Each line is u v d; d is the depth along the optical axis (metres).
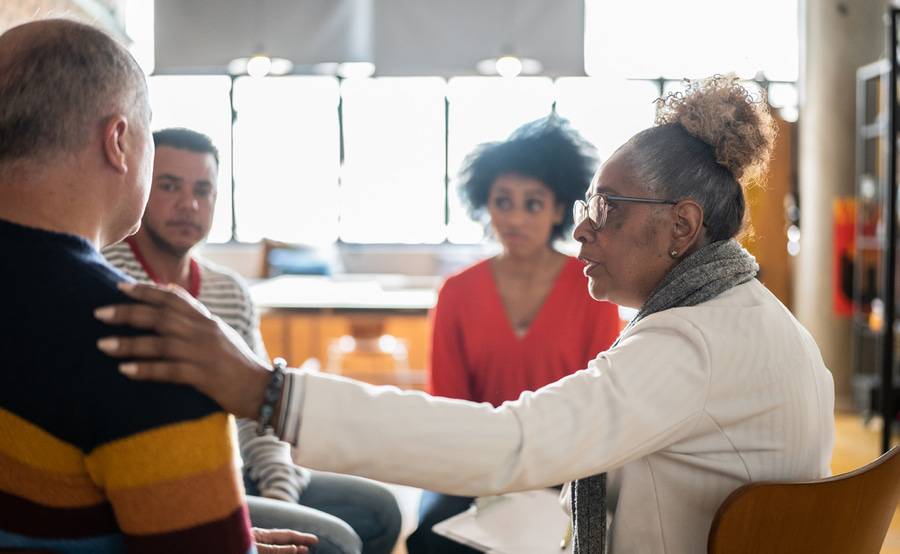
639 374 1.03
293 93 8.30
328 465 0.91
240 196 8.36
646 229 1.17
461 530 1.49
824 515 1.01
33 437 0.78
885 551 2.96
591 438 0.98
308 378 0.90
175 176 1.76
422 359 7.25
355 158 8.38
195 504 0.79
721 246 1.17
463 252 8.33
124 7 6.85
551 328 2.07
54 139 0.84
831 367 5.89
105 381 0.78
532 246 2.10
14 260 0.81
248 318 1.93
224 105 8.27
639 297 1.22
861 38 5.87
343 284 5.36
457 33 7.75
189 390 0.81
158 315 0.81
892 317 3.89
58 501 0.80
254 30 7.72
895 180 3.87
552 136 2.09
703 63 8.12
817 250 6.02
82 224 0.86
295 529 1.43
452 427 0.94
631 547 1.13
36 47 0.84
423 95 8.30
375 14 7.75
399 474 0.93
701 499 1.09
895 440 4.67
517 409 0.99
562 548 1.40
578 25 7.71
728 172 1.18
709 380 1.04
